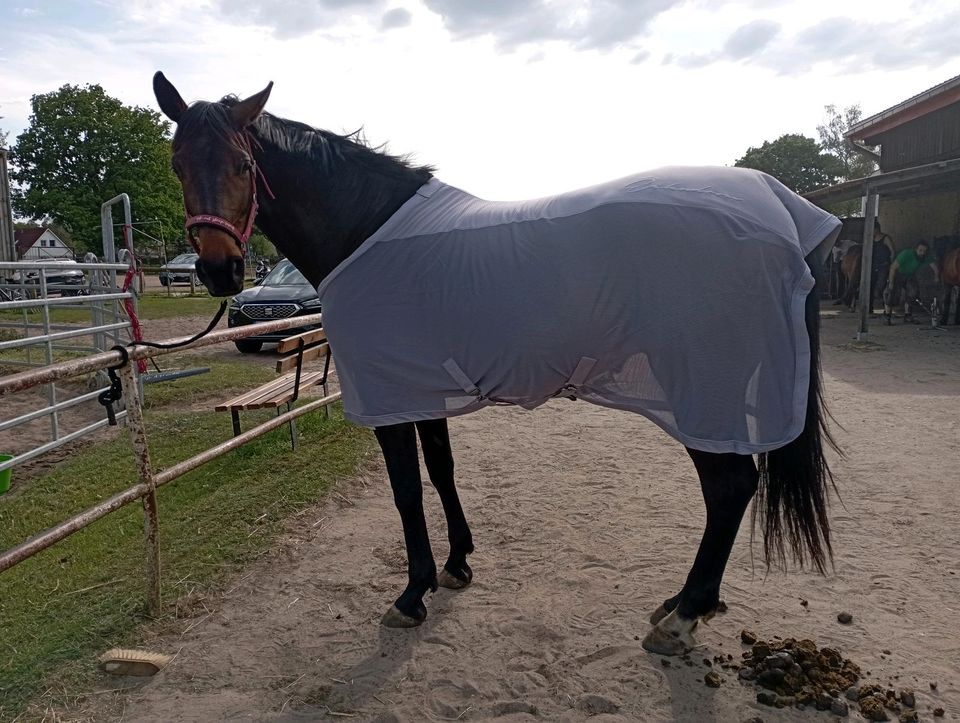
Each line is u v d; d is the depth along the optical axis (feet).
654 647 8.20
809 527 7.76
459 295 7.66
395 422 8.13
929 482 13.79
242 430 18.69
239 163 7.86
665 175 7.95
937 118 42.88
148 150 119.24
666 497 13.44
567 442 17.56
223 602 9.78
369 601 9.73
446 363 7.80
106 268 20.33
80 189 116.16
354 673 8.07
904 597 9.40
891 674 7.71
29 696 7.70
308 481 14.40
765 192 7.72
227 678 8.04
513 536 11.82
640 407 7.67
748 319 7.22
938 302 42.01
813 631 8.62
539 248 7.56
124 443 17.87
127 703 7.61
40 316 46.11
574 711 7.27
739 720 7.07
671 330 7.25
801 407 7.23
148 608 9.43
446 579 10.05
